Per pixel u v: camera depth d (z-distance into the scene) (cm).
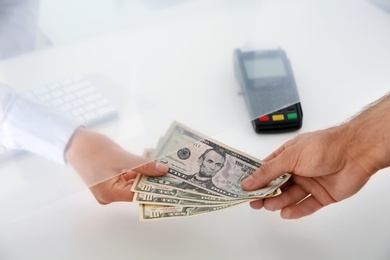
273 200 92
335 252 84
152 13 66
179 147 78
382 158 88
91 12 64
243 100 77
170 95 71
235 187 92
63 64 64
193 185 92
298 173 92
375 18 80
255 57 76
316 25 77
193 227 88
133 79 68
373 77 91
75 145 68
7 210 76
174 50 68
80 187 76
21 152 69
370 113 93
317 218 90
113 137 71
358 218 90
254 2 71
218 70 72
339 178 91
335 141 89
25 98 63
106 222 89
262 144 103
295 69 81
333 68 84
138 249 85
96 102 67
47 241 86
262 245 85
